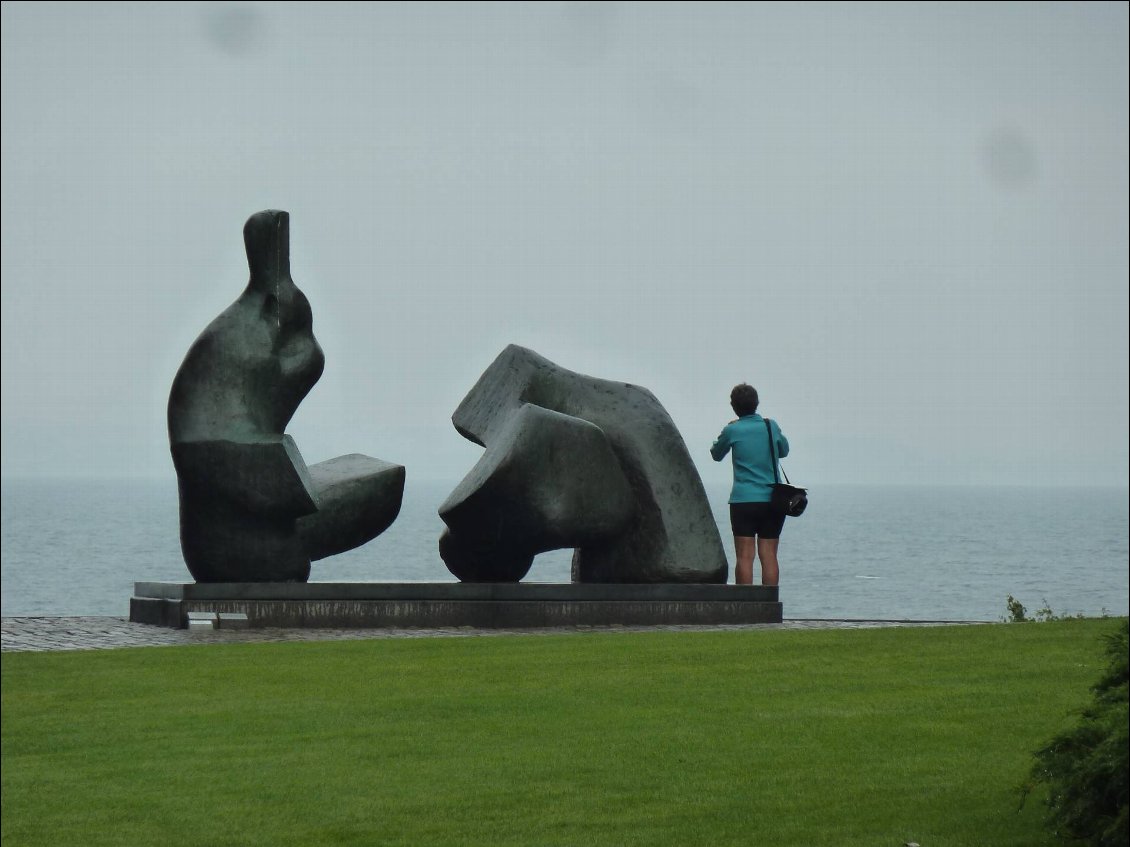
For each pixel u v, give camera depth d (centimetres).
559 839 1944
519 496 3975
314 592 3841
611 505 4075
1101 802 1709
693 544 4116
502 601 3922
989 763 2184
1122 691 1716
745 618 4062
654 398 4241
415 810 2080
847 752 2273
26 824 2080
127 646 3406
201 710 2653
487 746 2373
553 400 4200
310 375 3956
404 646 3266
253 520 3884
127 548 16400
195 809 2122
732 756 2272
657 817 2011
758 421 4162
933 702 2570
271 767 2295
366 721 2553
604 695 2700
